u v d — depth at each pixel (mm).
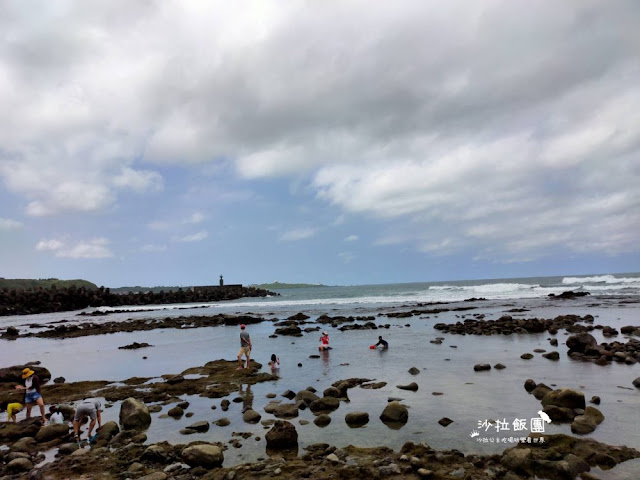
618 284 84188
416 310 48594
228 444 10328
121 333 41906
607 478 7492
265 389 15898
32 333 46125
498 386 14312
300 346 26750
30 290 104000
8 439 11758
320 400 13055
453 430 10398
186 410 13766
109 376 20562
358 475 7953
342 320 41625
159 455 9453
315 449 9641
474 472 7871
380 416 11812
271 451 9734
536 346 22188
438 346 23656
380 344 24812
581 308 42281
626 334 24516
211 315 59625
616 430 9805
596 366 16781
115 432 11727
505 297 65625
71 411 13812
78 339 38594
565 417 10844
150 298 119000
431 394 13766
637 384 13602
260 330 38156
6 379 19328
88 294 105875
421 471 7812
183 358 24766
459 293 83125
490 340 24984
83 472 9000
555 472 7660
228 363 21750
